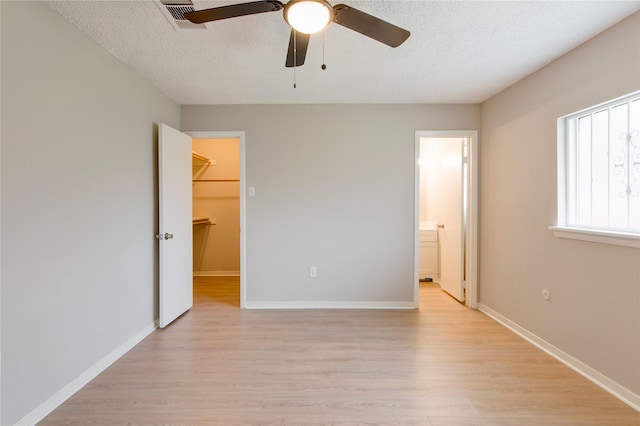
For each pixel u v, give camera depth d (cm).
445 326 282
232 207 497
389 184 332
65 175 178
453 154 369
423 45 209
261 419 159
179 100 316
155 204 280
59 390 172
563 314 219
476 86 281
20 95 151
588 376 197
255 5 135
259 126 330
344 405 170
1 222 142
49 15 167
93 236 201
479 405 170
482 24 184
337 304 335
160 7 169
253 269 335
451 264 377
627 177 183
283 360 219
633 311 171
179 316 308
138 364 214
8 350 146
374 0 163
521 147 264
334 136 331
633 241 167
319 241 334
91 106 199
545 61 230
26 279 154
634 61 170
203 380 194
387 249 334
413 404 171
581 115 214
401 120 330
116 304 224
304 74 256
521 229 264
